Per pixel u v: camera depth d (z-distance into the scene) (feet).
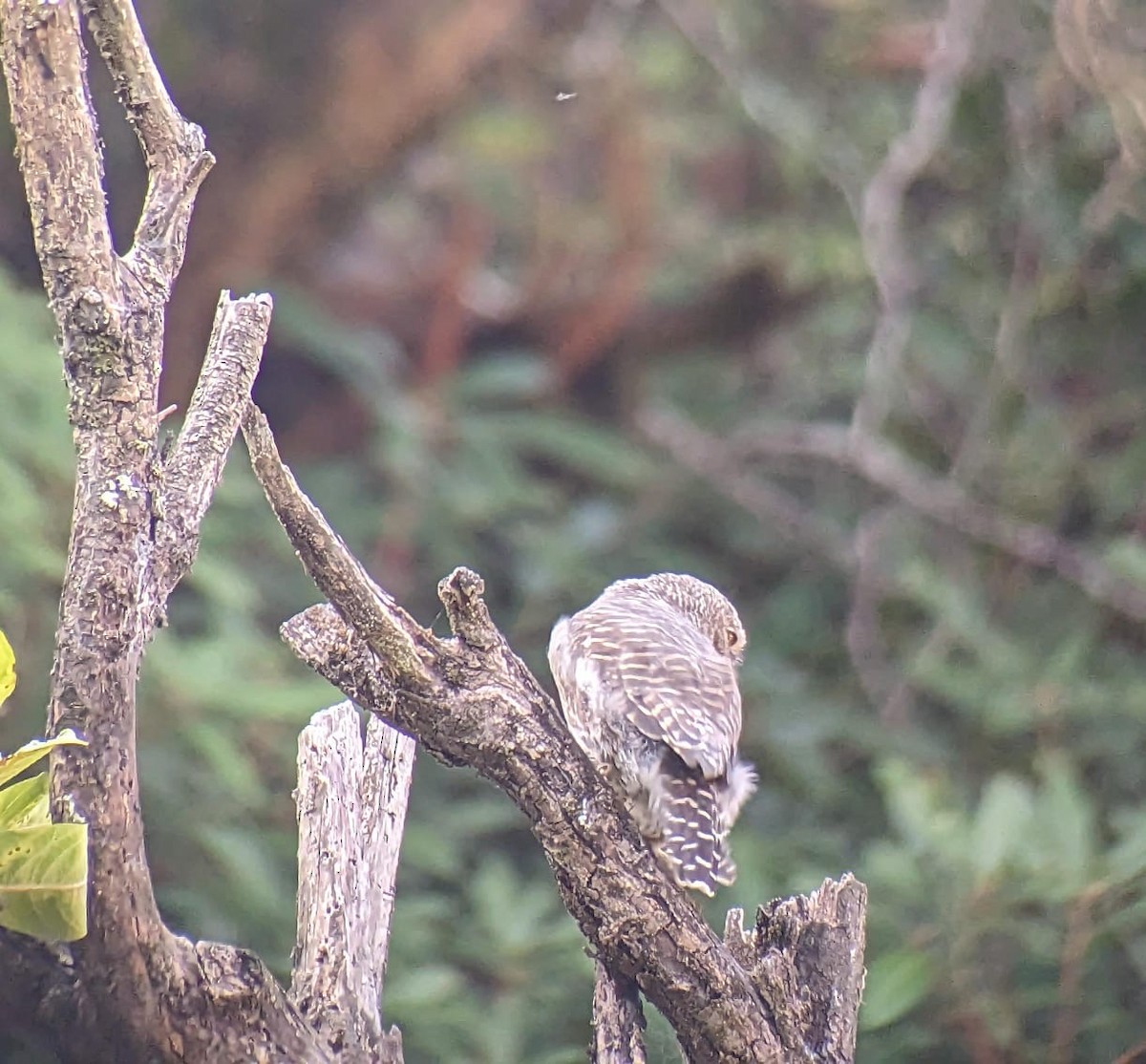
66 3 16.24
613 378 55.36
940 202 46.19
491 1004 30.17
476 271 53.57
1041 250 42.27
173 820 30.76
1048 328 42.96
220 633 33.06
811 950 18.94
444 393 47.75
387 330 54.08
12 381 33.01
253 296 18.17
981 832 28.12
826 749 41.09
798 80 50.34
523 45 55.01
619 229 53.78
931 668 38.42
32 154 16.31
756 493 48.70
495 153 55.01
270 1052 15.81
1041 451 43.09
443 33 54.08
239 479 36.76
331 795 18.62
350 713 19.27
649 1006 21.97
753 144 55.26
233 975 15.75
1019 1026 28.60
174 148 17.76
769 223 51.75
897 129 48.21
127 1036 15.37
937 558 44.11
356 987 17.94
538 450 51.52
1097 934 28.07
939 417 45.80
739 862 32.91
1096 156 41.27
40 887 14.19
